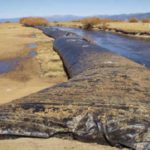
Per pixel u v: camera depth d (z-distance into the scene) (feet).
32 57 68.03
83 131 17.65
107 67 32.99
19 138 17.99
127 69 30.68
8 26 227.20
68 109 19.13
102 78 26.12
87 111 18.63
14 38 121.19
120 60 38.34
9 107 20.18
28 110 19.49
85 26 207.00
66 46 65.21
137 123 17.25
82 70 36.96
